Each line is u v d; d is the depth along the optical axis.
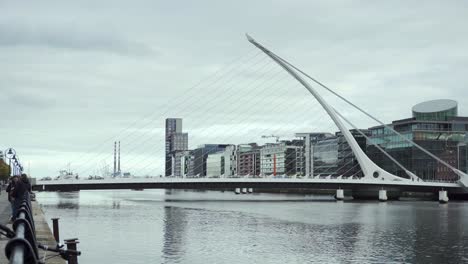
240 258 37.12
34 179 100.75
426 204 121.12
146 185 115.50
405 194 178.00
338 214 80.69
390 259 37.94
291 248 42.44
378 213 84.19
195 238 47.34
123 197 146.62
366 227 60.38
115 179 109.06
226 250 40.53
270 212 83.00
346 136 138.62
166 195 177.88
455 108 191.25
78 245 40.84
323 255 39.22
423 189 143.25
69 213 73.62
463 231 56.78
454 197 150.00
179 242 44.28
